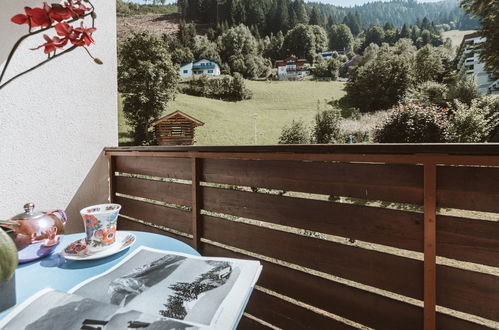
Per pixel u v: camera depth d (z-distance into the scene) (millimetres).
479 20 10766
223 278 631
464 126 8898
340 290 1054
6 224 604
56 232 778
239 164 1325
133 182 1835
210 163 1439
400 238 925
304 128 17609
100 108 1776
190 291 583
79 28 654
